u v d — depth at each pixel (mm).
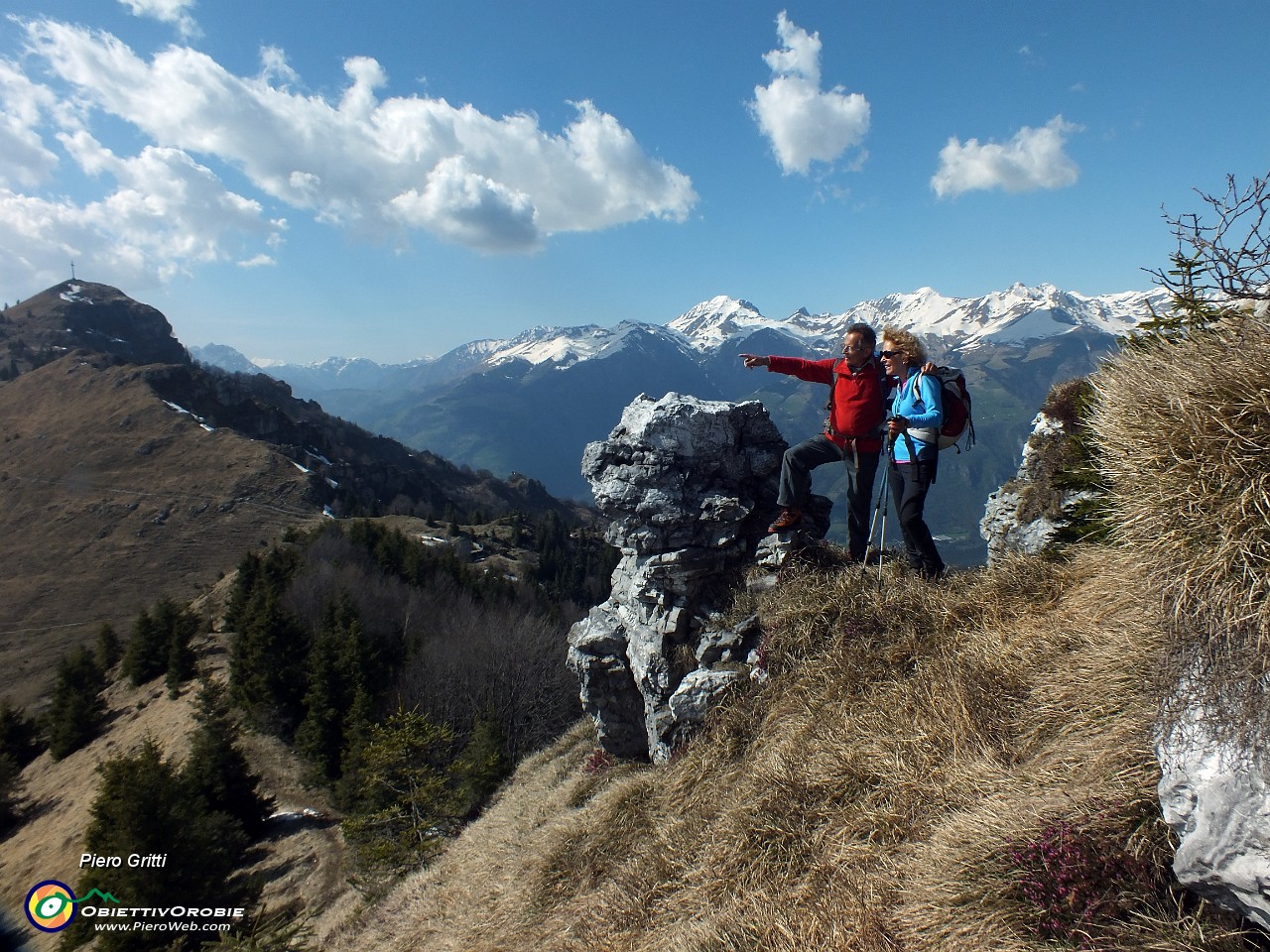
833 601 7242
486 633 45812
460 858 11547
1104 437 3627
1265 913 2725
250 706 41812
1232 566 2947
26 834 41750
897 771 5039
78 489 133375
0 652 91938
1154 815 3441
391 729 25625
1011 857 3674
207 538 120438
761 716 6934
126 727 50938
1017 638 5570
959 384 6867
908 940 3758
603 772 10141
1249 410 2896
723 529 8703
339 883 25188
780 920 4445
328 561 60375
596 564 108688
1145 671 3762
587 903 6473
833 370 7766
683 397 9367
